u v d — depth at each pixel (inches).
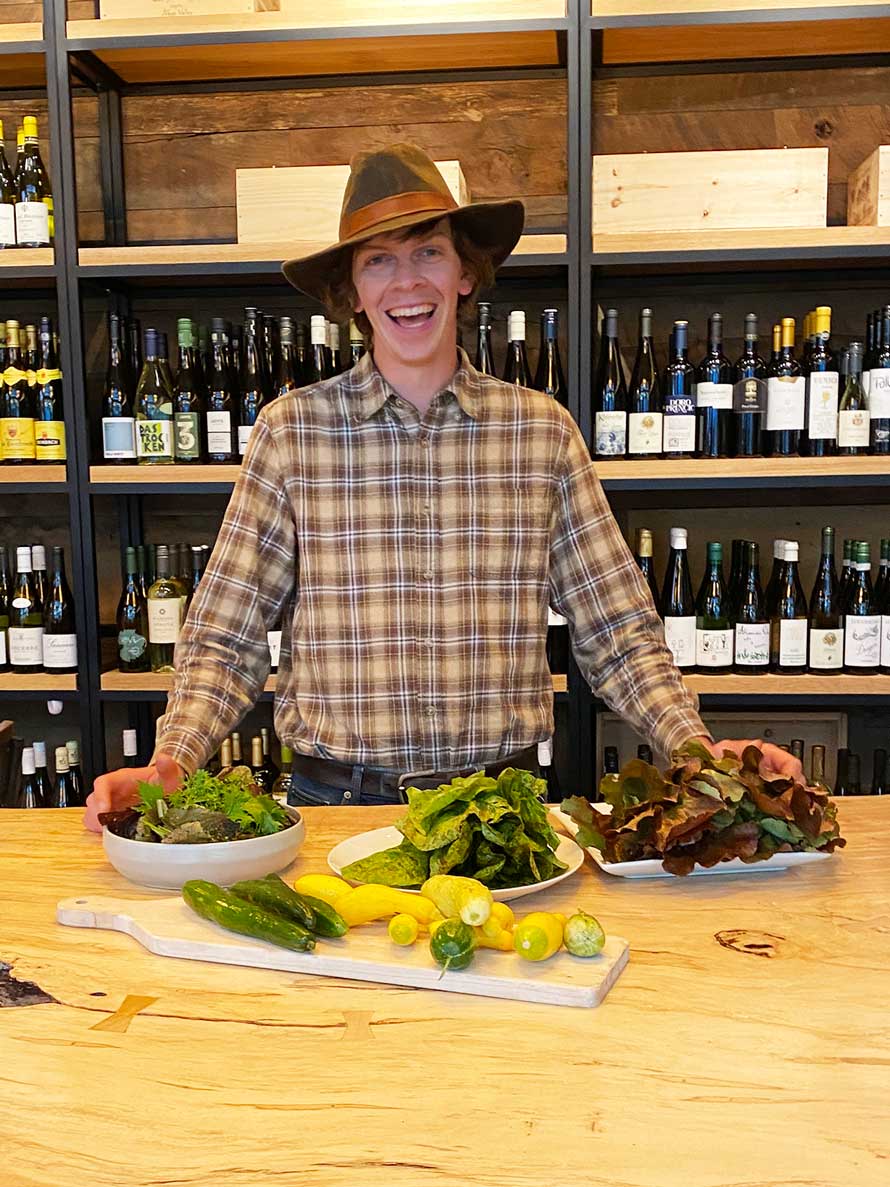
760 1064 28.3
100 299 102.9
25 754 92.7
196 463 93.4
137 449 92.7
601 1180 23.3
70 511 99.3
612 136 97.5
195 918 38.1
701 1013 31.3
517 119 98.4
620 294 97.7
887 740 100.3
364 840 45.1
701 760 43.6
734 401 89.2
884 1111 26.0
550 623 93.1
